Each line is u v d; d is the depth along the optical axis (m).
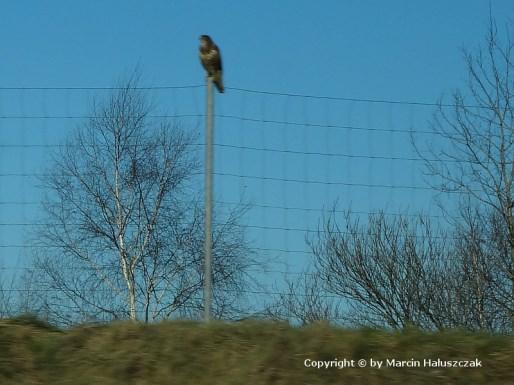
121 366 14.57
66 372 14.65
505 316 25.39
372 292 26.19
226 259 27.88
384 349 14.87
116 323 15.96
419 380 14.30
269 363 14.48
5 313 17.39
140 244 32.50
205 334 15.38
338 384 14.20
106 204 32.75
